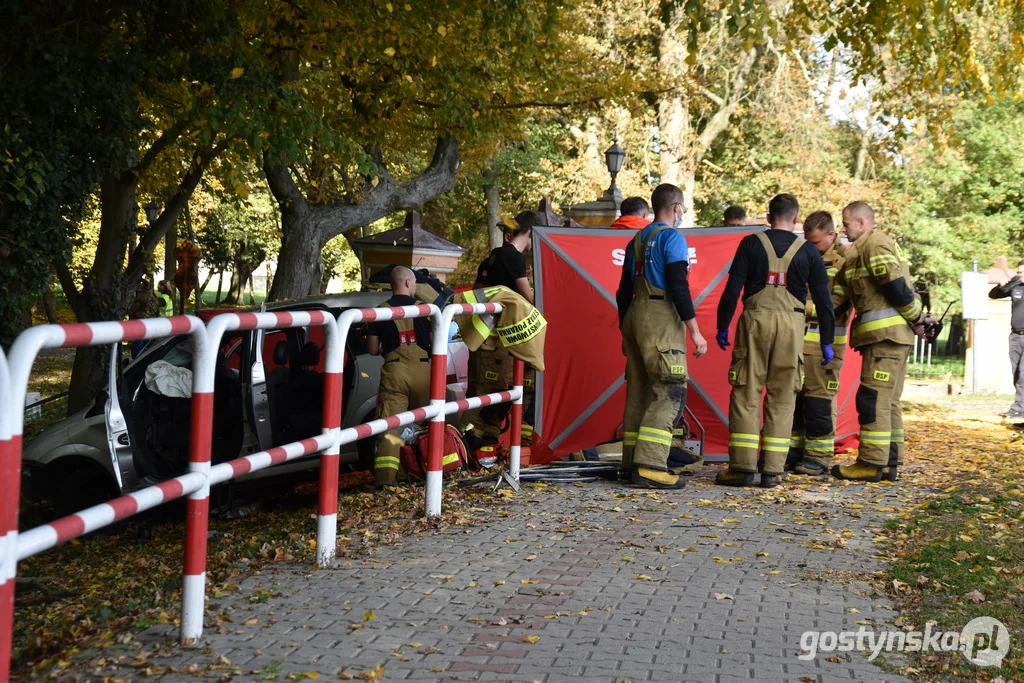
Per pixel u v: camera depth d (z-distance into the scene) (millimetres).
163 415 8953
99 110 11969
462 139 19609
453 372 9336
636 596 5242
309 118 13148
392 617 4855
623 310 8336
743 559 6008
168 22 12195
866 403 8672
